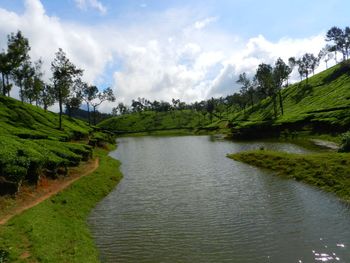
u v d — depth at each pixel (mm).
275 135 114625
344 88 141625
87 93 173250
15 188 36750
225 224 33469
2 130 68688
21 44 107250
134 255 27375
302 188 45469
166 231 32375
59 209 36344
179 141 144000
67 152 57406
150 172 64062
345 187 41656
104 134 149250
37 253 24656
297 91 189875
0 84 129625
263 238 29469
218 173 59594
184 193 46500
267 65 177250
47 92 148000
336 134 92125
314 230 30531
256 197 42531
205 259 26188
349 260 24828
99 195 45906
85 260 25531
